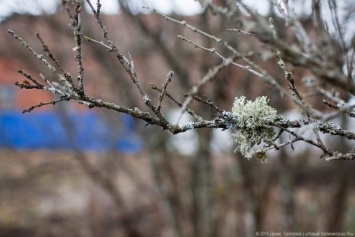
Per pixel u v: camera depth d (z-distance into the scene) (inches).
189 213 297.0
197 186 294.4
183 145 304.8
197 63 217.8
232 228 316.5
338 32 54.6
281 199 279.7
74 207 468.1
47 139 422.9
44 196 492.7
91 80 277.7
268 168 287.1
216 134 270.7
